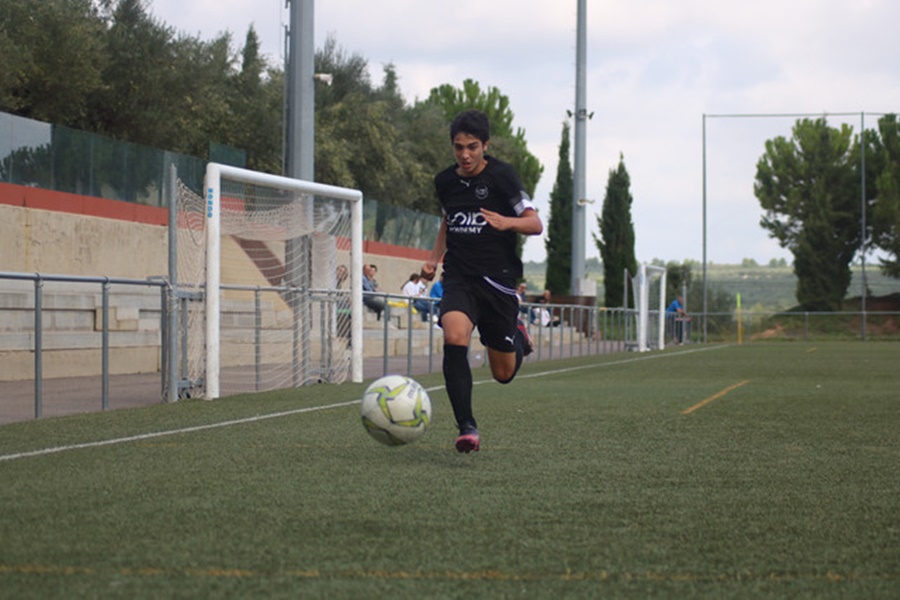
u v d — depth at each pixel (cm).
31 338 1315
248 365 1309
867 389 1208
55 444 647
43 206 1527
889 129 4447
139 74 2492
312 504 436
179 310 1032
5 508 424
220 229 1096
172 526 389
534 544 363
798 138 4416
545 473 527
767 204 4444
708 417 845
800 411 906
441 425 768
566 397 1064
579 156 3444
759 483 500
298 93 1741
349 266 1317
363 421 561
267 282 1263
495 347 619
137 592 298
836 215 4412
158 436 691
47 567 326
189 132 2689
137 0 2578
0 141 1465
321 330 1294
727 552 353
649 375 1539
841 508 435
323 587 305
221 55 3175
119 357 1471
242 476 512
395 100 4459
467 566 331
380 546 358
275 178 1126
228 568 326
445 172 607
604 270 4806
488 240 592
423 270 620
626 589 306
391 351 2053
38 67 2131
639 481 504
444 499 450
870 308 4409
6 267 1438
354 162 3712
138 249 1742
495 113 5969
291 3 1750
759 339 4359
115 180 1708
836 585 312
